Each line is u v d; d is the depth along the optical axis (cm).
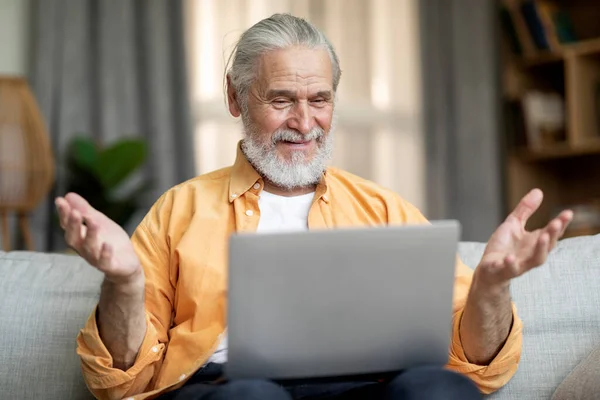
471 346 134
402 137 416
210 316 139
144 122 360
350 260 109
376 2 412
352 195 157
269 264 107
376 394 118
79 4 348
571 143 394
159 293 143
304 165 151
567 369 148
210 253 143
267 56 152
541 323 152
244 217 148
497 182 427
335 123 159
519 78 435
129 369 130
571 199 435
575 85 395
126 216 325
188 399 117
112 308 125
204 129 379
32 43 348
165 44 361
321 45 155
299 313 111
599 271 157
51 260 166
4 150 301
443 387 108
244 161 153
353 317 113
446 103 424
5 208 303
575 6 433
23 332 153
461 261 162
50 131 342
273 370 115
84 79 348
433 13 422
